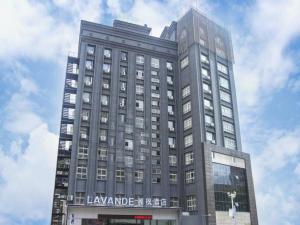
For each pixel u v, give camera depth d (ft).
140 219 164.96
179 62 214.07
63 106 184.24
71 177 160.86
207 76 200.34
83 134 171.63
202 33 211.61
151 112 192.95
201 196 166.81
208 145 175.94
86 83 183.42
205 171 168.55
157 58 209.97
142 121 188.44
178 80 210.38
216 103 197.67
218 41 221.66
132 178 173.27
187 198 177.88
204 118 185.47
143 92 195.83
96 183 164.66
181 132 195.31
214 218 160.97
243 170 188.96
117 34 203.41
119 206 161.58
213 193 166.40
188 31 212.02
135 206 165.89
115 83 190.70
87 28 197.26
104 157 171.63
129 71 197.36
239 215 173.37
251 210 179.22
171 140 192.44
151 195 174.09
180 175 185.16
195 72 196.03
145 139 184.85
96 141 172.76
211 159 173.99
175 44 219.41
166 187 179.11
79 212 155.33
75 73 193.57
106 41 198.49
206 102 192.34
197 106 187.01
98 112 179.63
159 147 186.80
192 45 204.85
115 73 193.06
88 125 174.40
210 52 210.79
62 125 182.50
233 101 208.54
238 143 197.98
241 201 178.50
